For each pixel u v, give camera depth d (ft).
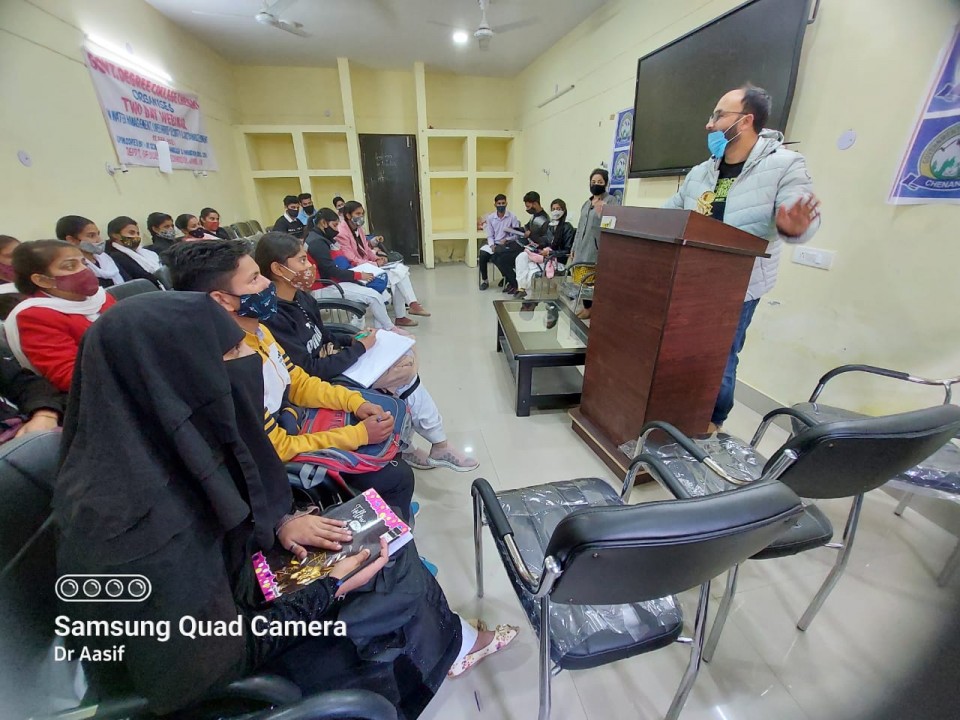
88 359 1.58
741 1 7.54
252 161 18.90
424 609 2.68
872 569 4.17
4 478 1.88
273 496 2.35
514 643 3.60
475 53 16.83
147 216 11.19
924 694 3.13
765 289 5.32
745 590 4.01
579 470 5.85
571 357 6.84
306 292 5.33
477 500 3.44
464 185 22.09
